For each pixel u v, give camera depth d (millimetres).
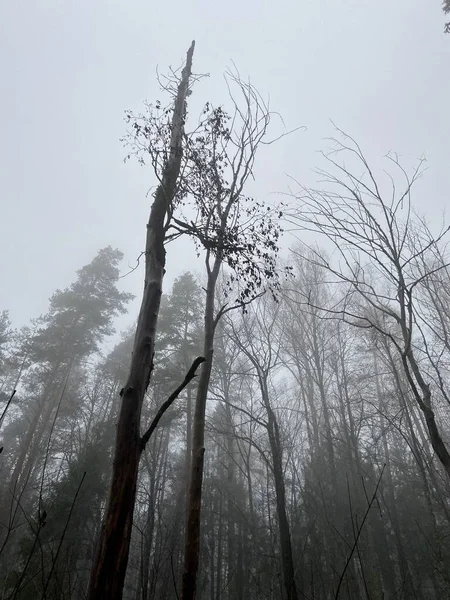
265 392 10367
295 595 6840
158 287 3775
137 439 2906
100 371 22328
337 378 16938
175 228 4410
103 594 2312
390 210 5949
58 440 17281
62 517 10656
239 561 13438
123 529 2549
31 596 5867
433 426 4816
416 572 13422
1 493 10391
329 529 10312
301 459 15344
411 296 5387
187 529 4574
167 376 17172
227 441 18484
